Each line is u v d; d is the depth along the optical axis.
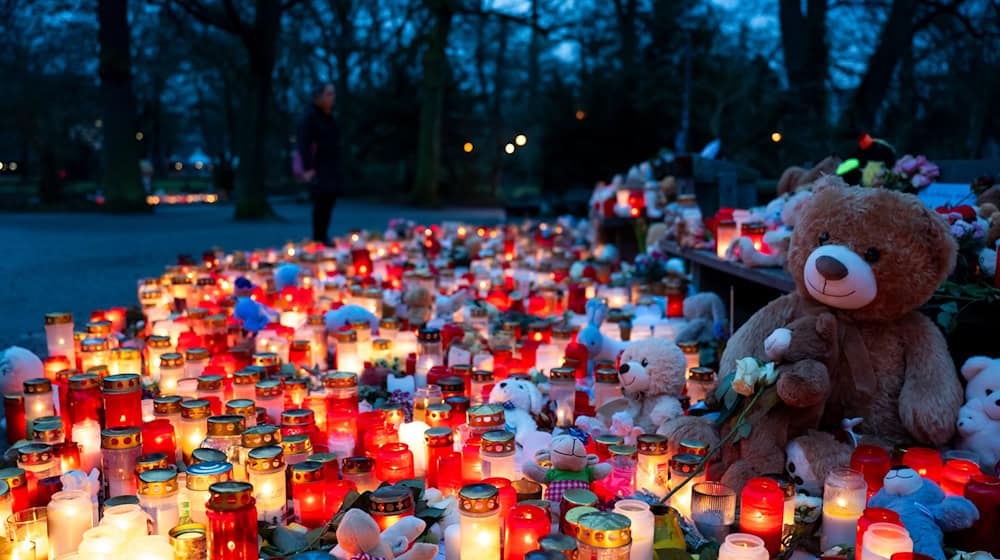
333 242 12.77
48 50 37.72
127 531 2.62
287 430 3.64
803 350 3.51
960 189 5.45
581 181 25.00
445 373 4.51
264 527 2.92
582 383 5.03
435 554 2.76
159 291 6.64
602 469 3.21
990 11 25.47
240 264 8.45
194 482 2.87
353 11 42.44
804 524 2.97
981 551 2.68
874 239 3.49
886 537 2.40
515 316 6.87
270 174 56.66
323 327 5.99
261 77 23.70
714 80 25.97
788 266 3.97
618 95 25.11
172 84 53.69
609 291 7.62
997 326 4.14
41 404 4.11
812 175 7.24
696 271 7.75
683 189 11.13
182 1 22.62
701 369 4.33
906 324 3.65
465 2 36.34
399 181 47.56
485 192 49.03
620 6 32.81
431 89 35.31
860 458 3.17
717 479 3.53
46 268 11.84
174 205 38.25
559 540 2.40
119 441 3.28
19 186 41.34
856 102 22.50
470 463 3.33
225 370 4.57
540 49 42.50
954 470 3.03
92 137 50.84
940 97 28.73
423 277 7.83
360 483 3.28
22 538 2.72
